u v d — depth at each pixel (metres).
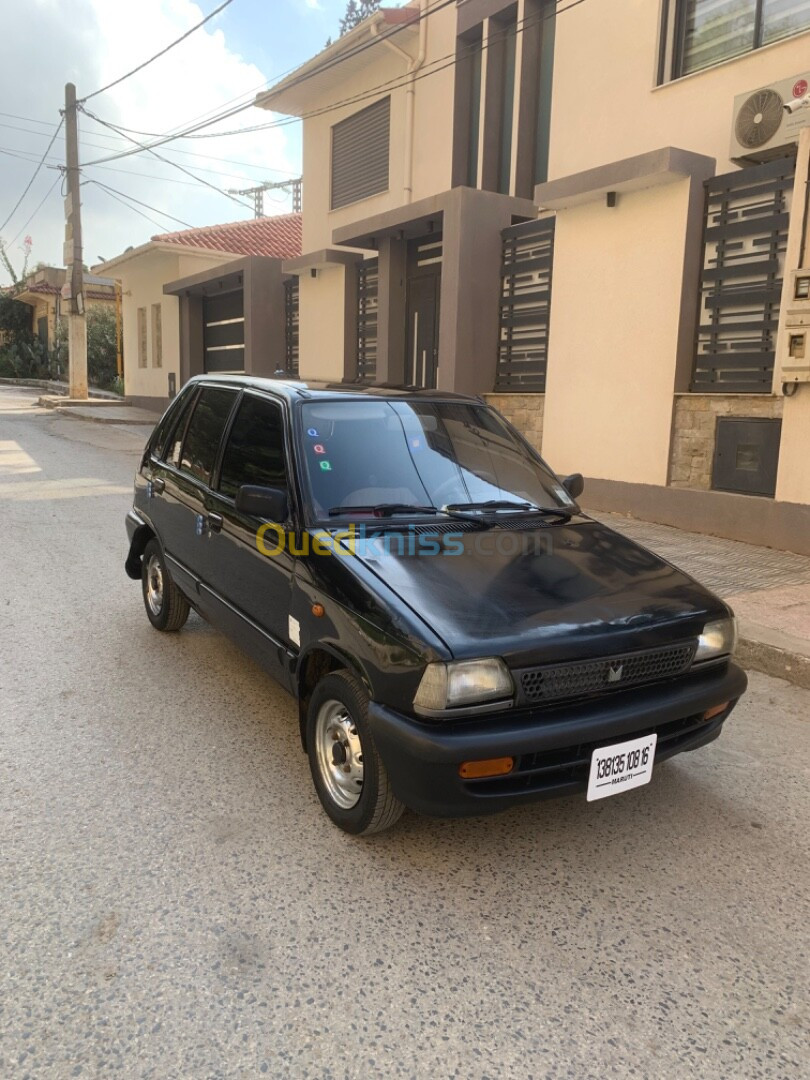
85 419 21.72
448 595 3.08
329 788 3.33
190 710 4.39
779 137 8.31
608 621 3.08
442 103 14.13
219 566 4.33
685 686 3.21
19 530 8.70
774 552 7.88
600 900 2.93
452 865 3.11
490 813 2.85
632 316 9.27
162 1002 2.37
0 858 3.04
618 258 9.38
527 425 11.08
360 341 15.28
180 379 22.69
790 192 7.87
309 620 3.37
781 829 3.45
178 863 3.04
